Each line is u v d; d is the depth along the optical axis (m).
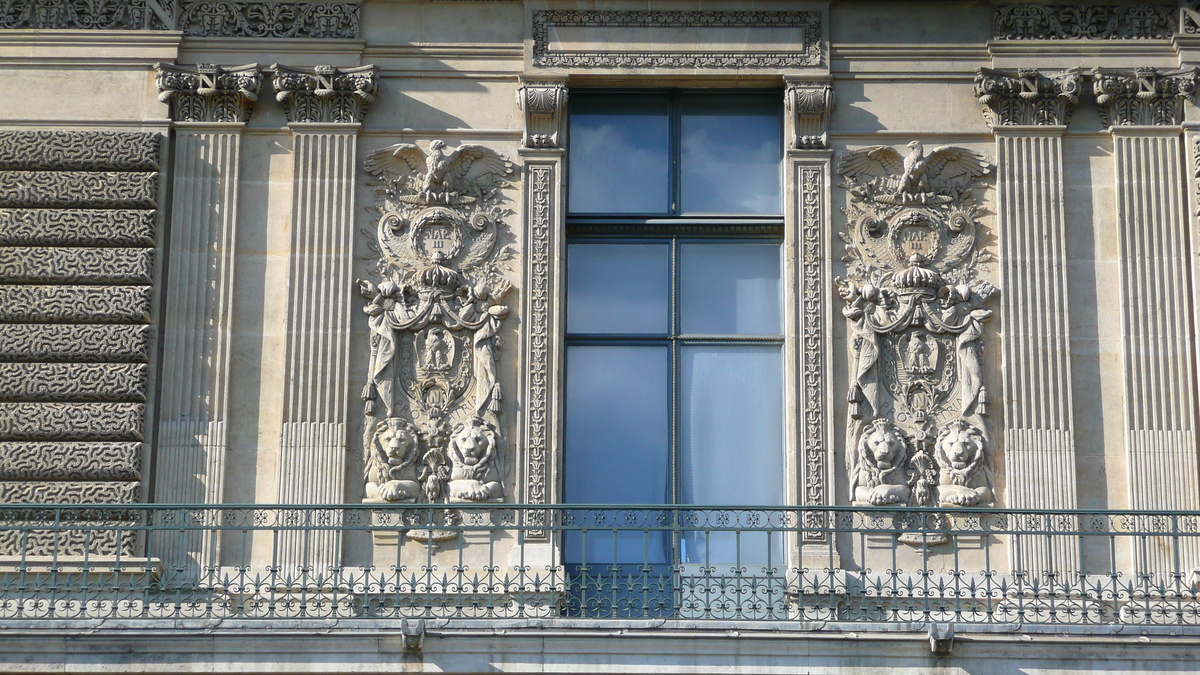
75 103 24.81
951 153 24.92
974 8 25.38
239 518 23.58
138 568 23.05
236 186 24.58
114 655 20.75
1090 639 21.08
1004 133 24.84
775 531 22.33
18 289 24.05
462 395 24.22
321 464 23.75
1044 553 23.47
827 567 23.47
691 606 21.98
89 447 23.61
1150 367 24.05
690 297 25.08
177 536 23.41
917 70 25.14
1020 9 25.33
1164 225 24.50
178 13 25.23
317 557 23.45
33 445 23.61
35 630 20.78
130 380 23.81
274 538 22.12
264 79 24.98
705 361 24.91
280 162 24.80
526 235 24.66
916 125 25.00
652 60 25.19
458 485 23.75
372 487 23.75
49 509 22.47
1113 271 24.45
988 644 21.03
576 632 21.03
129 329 23.97
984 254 24.64
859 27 25.30
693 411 24.73
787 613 23.38
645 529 22.02
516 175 24.92
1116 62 25.12
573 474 24.47
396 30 25.30
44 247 24.30
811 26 25.27
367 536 23.59
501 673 20.94
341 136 24.78
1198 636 21.09
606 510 24.23
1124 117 24.88
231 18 25.27
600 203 25.30
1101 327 24.28
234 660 20.83
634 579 23.91
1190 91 24.78
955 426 24.03
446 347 24.31
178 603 22.00
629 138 25.50
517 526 21.94
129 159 24.52
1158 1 25.33
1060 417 23.94
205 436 23.77
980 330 24.31
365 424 24.00
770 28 25.27
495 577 23.38
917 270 24.45
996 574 23.47
